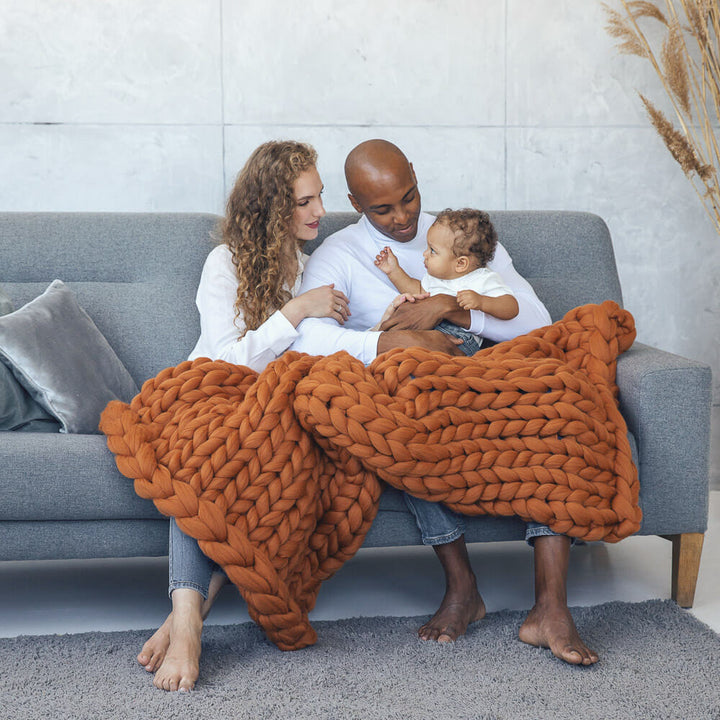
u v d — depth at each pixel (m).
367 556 2.44
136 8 2.77
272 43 2.83
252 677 1.63
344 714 1.48
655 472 1.94
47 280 2.38
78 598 2.10
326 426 1.73
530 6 2.91
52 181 2.80
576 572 2.26
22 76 2.75
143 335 2.36
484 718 1.46
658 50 2.97
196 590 1.69
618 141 2.99
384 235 2.28
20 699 1.53
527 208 2.99
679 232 3.05
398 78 2.89
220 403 1.82
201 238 2.48
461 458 1.76
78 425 1.93
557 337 2.06
